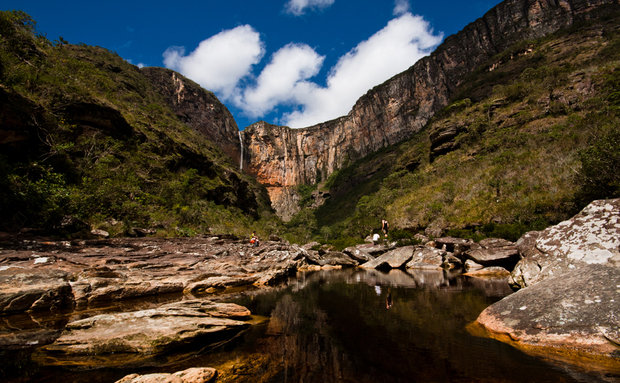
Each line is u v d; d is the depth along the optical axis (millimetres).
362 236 49688
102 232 12648
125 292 6555
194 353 3238
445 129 64750
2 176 10547
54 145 15430
